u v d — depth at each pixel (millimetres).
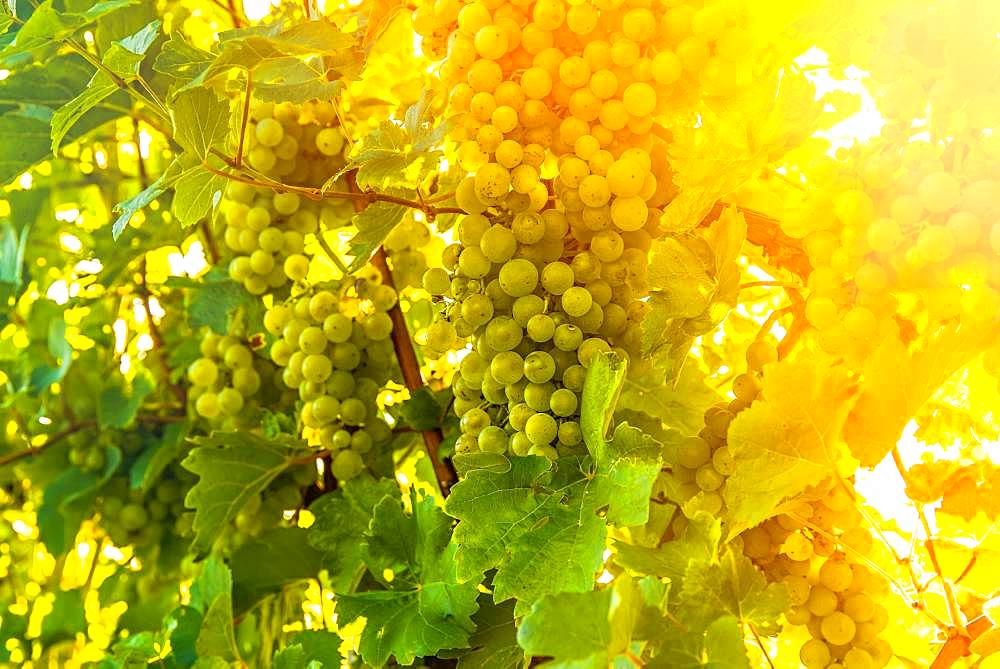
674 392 705
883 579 688
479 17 622
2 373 1012
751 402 653
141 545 974
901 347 613
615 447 616
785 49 635
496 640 705
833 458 629
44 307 999
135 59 663
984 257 590
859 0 610
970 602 718
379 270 817
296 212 821
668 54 618
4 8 700
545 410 640
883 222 596
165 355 996
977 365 680
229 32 643
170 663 817
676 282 641
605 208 641
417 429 800
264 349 886
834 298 621
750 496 623
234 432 813
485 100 624
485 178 627
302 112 801
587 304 635
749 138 632
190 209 692
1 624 1007
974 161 592
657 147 663
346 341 810
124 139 965
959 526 695
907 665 717
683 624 594
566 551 607
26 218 965
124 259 947
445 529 720
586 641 558
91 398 1005
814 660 680
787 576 674
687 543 626
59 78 842
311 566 855
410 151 665
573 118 629
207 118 667
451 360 871
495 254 641
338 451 820
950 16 589
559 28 624
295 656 759
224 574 803
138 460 969
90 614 1004
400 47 806
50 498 970
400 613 709
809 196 620
